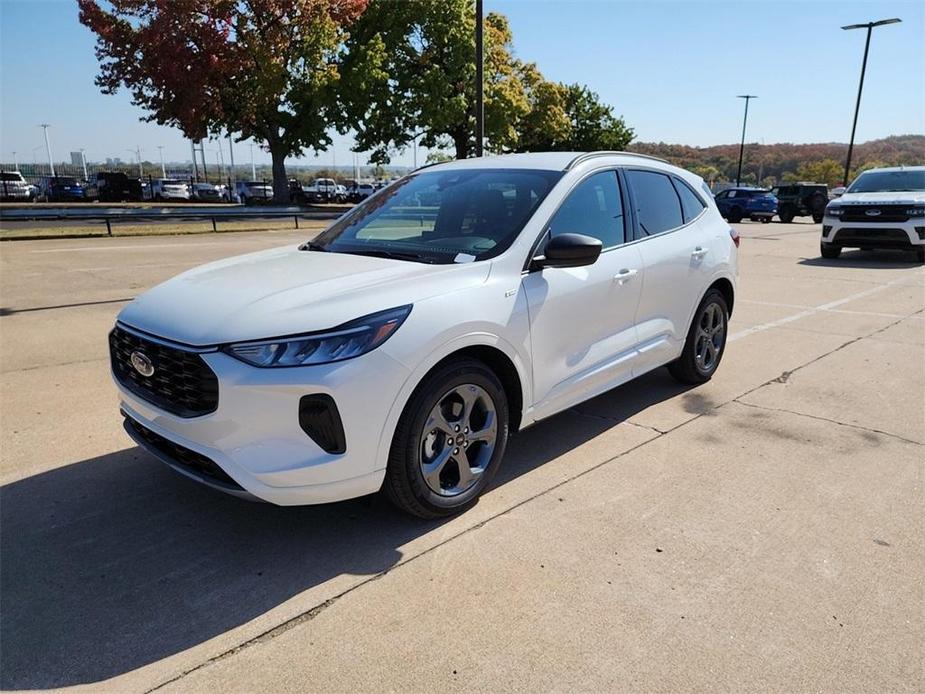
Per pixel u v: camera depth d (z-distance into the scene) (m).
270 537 3.30
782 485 3.81
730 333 7.44
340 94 36.53
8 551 3.17
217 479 2.95
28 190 43.50
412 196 4.41
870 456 4.20
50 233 18.94
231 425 2.82
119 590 2.89
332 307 2.98
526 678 2.38
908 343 6.96
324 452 2.91
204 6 32.03
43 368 5.99
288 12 33.59
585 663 2.45
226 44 32.47
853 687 2.33
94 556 3.14
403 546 3.21
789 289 10.41
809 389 5.49
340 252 3.96
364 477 3.02
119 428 4.64
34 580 2.96
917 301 9.31
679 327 5.01
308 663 2.46
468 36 37.03
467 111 38.72
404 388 3.03
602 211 4.29
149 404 3.14
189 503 3.62
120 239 18.41
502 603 2.78
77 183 44.97
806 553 3.13
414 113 38.25
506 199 3.98
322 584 2.93
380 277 3.27
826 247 13.94
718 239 5.40
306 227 24.03
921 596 2.82
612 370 4.32
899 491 3.74
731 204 30.61
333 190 52.78
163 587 2.91
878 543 3.22
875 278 11.50
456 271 3.41
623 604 2.77
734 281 5.62
